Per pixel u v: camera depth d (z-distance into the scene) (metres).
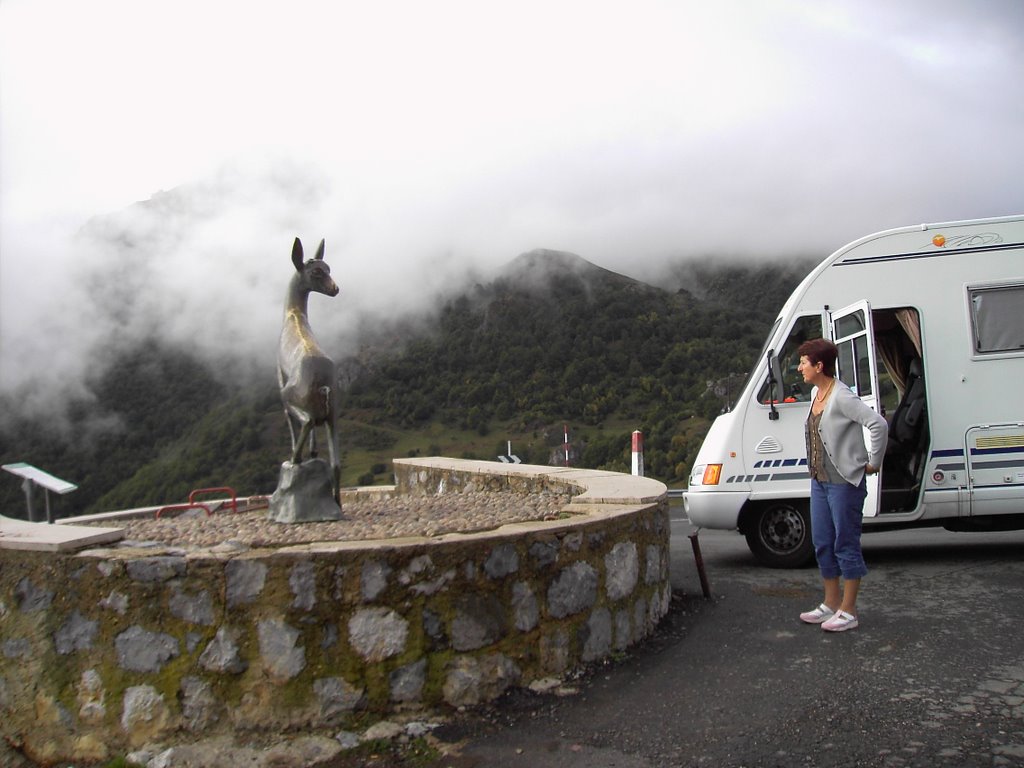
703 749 3.83
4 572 4.36
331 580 4.10
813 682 4.62
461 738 4.04
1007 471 8.00
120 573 4.13
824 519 5.69
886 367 8.98
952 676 4.63
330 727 4.04
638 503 5.79
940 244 8.24
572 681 4.70
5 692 4.33
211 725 4.03
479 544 4.41
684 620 6.04
